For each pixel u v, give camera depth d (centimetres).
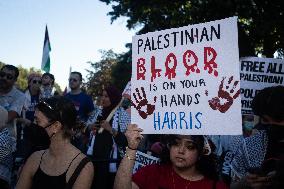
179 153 239
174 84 257
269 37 1698
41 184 254
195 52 250
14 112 482
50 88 701
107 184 429
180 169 247
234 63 234
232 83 234
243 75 379
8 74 502
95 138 460
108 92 468
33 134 334
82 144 500
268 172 220
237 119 230
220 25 241
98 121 464
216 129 237
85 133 500
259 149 252
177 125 251
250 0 1769
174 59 259
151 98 266
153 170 256
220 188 243
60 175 252
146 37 273
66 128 260
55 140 258
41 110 257
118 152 449
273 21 1602
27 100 607
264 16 1681
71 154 259
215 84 240
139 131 250
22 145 452
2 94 506
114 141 454
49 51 984
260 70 377
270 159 221
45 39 984
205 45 246
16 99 509
